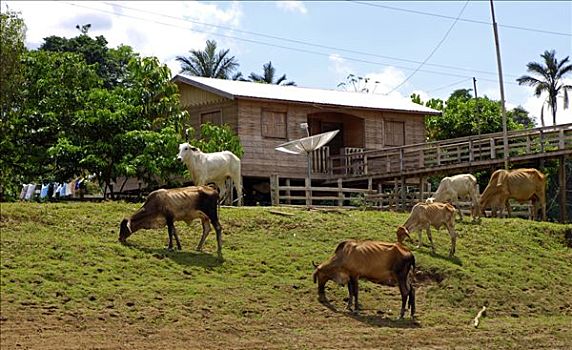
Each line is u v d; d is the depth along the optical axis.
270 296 17.95
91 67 30.20
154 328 15.67
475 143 32.34
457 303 19.55
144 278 17.88
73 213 21.50
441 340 16.61
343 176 34.53
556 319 19.52
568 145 30.58
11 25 26.39
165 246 20.14
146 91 29.44
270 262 19.89
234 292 17.86
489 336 17.22
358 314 17.72
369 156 34.53
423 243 22.70
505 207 29.03
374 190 36.03
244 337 15.77
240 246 20.83
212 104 33.66
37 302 15.98
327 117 37.19
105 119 27.64
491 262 22.08
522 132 30.45
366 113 36.62
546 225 26.22
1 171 28.47
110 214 21.86
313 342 15.77
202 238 20.00
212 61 56.56
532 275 21.81
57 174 28.06
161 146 27.31
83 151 27.34
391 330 16.91
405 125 37.81
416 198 33.66
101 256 18.58
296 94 35.28
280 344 15.52
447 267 20.89
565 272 22.91
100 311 16.03
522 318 19.33
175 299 17.00
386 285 18.98
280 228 22.62
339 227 23.28
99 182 28.69
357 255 17.70
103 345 14.62
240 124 32.84
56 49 53.72
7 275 16.83
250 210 23.67
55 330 15.06
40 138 28.70
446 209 21.91
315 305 17.91
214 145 29.14
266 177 33.41
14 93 27.47
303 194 35.09
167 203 19.52
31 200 28.34
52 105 28.70
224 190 25.45
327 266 17.97
